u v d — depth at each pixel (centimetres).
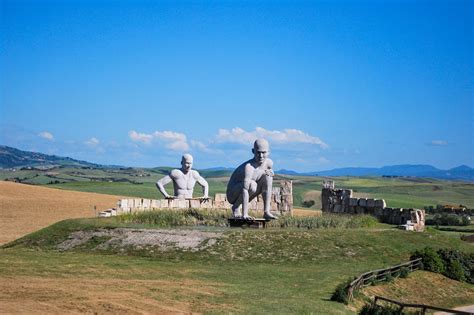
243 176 4294
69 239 4019
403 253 3888
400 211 4988
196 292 2678
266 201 4341
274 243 3759
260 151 4300
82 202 7550
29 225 5572
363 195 14038
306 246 3766
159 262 3444
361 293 2961
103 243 3853
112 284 2722
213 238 3791
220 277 3078
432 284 3509
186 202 5341
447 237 4397
